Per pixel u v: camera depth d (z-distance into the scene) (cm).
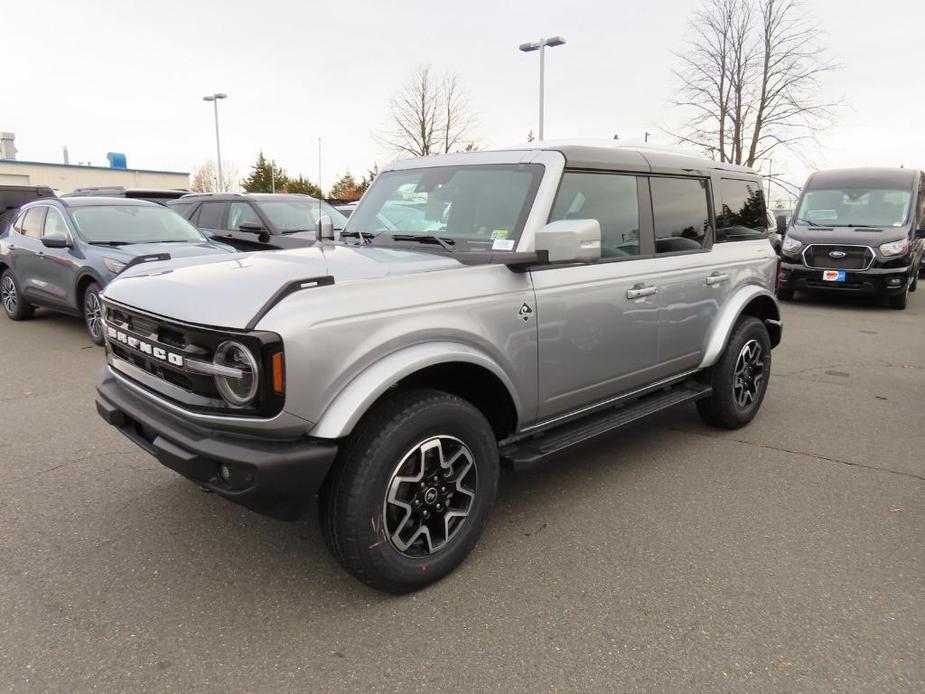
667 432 514
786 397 614
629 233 402
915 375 700
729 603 289
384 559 277
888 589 300
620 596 294
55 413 534
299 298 252
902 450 476
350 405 257
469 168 384
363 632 268
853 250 1165
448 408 289
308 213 1043
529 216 339
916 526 361
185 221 898
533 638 265
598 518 368
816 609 285
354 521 267
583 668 248
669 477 425
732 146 2545
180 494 387
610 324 378
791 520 367
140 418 291
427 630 270
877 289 1152
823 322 1051
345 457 268
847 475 430
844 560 325
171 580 302
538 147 378
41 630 265
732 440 496
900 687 238
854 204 1258
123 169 4400
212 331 253
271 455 248
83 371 668
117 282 332
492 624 274
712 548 336
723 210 493
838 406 585
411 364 272
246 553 326
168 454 269
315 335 250
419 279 288
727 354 482
